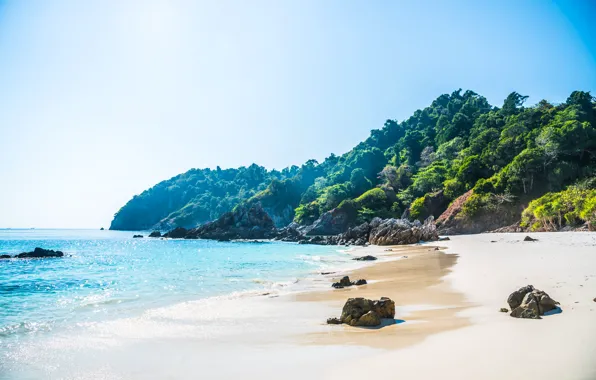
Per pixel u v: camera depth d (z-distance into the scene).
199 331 11.76
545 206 62.06
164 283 24.38
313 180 181.12
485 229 77.69
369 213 107.25
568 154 76.94
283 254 52.28
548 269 19.44
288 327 12.01
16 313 15.39
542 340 8.44
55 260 48.59
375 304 12.41
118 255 57.22
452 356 7.88
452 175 107.62
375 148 158.00
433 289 17.69
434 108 190.25
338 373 7.42
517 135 93.81
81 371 8.44
